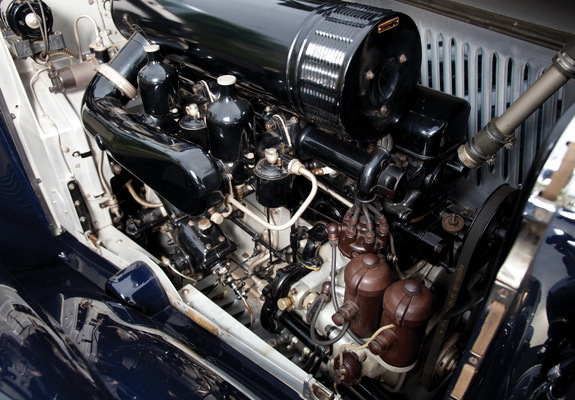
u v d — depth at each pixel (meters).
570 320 1.01
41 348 1.39
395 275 1.63
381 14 1.23
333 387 1.74
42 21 1.87
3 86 1.88
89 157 1.99
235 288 1.84
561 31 1.41
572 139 0.79
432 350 1.60
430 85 1.87
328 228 1.54
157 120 1.67
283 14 1.38
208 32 1.53
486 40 1.60
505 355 1.03
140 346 1.49
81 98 2.01
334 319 1.48
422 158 1.47
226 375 1.53
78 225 2.11
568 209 0.85
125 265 1.98
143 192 2.25
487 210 1.37
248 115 1.48
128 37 1.98
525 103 1.30
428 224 1.58
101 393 1.29
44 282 2.02
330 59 1.23
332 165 1.54
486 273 1.53
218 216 1.60
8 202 2.14
